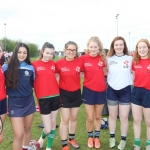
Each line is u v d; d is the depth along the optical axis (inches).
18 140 146.3
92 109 182.7
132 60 175.3
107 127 235.3
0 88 141.0
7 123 247.0
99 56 181.6
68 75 171.0
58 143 197.0
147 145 175.5
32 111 153.8
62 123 176.7
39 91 162.9
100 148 186.4
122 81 175.2
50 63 167.2
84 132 223.5
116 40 176.2
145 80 165.5
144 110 169.8
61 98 173.0
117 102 180.9
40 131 224.5
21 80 146.3
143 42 165.0
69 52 170.4
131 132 223.5
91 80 178.5
